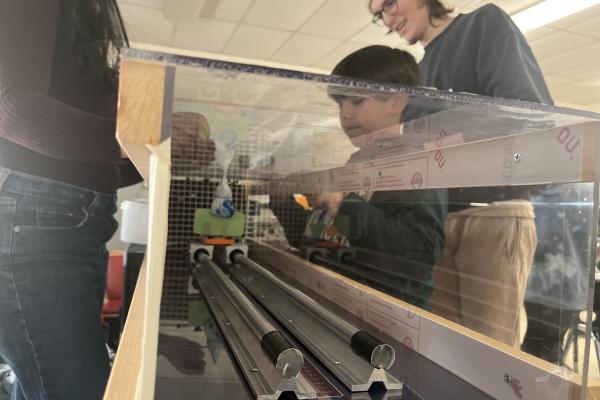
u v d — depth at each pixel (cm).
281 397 60
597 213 60
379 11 206
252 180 189
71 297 93
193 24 276
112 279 230
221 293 115
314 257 176
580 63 366
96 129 73
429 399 63
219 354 76
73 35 84
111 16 102
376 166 137
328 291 122
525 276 76
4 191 84
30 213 86
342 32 279
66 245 91
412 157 115
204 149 141
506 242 82
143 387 44
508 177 77
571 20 293
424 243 113
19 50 66
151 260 43
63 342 92
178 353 75
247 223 191
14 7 66
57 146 73
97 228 101
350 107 74
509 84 127
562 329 67
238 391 62
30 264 86
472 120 72
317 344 79
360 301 103
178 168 172
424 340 79
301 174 190
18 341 88
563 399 60
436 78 157
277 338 66
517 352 64
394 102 68
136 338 61
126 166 114
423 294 113
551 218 70
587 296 62
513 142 75
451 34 157
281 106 72
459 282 99
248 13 266
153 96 41
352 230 155
